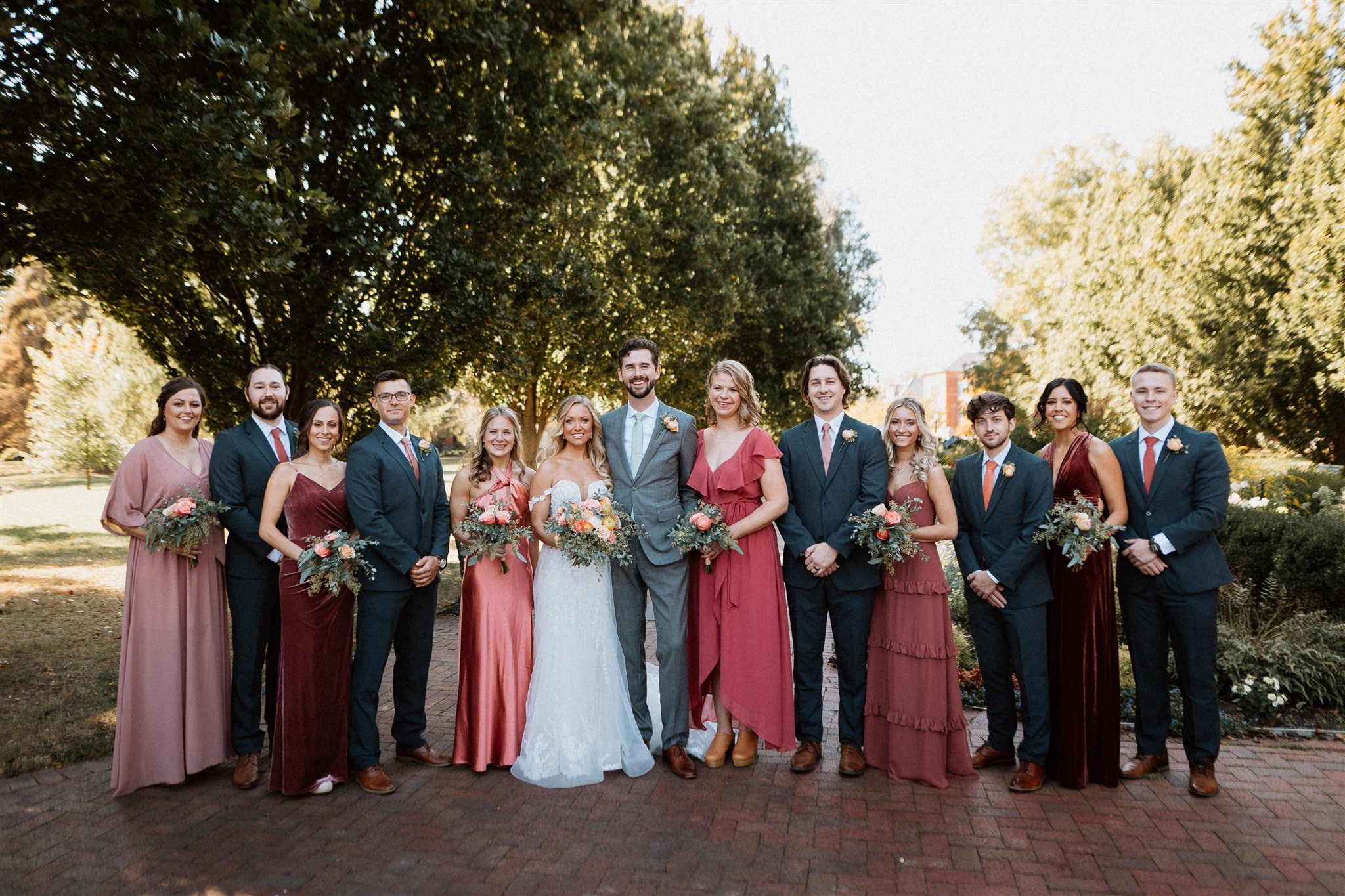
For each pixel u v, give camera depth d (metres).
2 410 28.23
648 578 4.04
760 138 19.67
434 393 8.41
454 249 8.06
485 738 3.95
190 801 3.61
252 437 3.97
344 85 7.42
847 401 4.18
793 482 4.09
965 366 33.97
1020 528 3.83
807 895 2.84
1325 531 5.97
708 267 14.94
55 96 4.77
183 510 3.54
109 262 5.64
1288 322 16.53
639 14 12.75
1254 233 17.22
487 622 4.02
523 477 4.38
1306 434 18.58
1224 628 5.31
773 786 3.81
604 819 3.45
